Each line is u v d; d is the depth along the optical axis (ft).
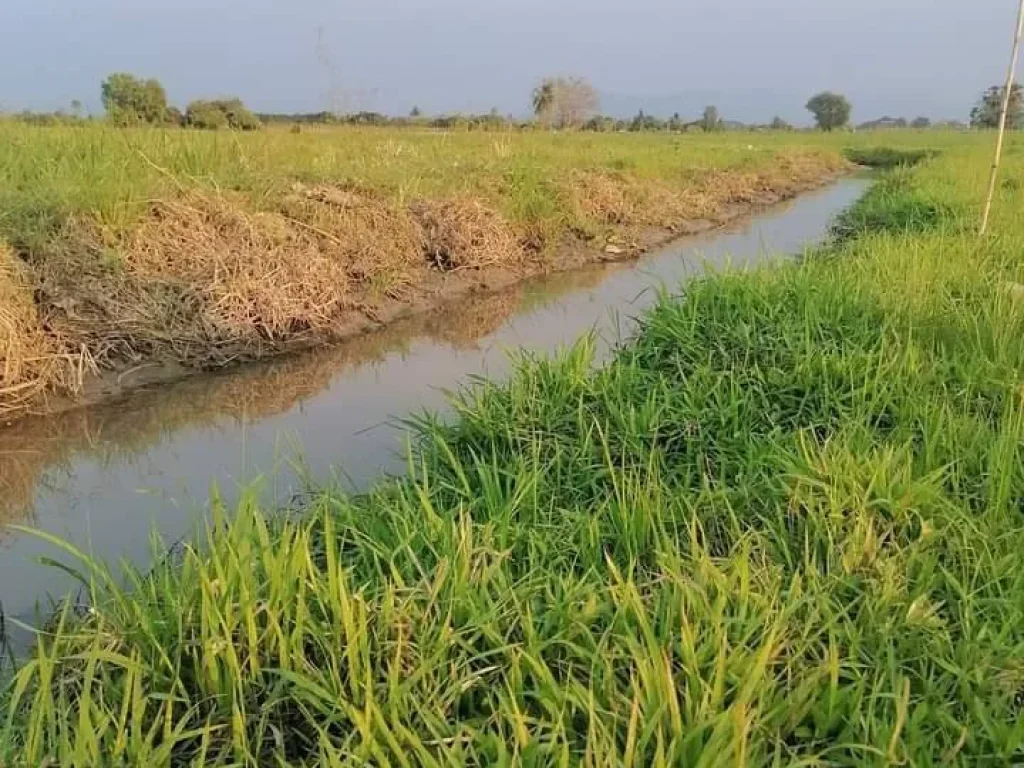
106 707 7.23
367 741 6.53
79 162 24.14
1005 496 10.22
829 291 18.67
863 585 8.93
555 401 14.46
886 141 146.92
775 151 91.61
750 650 7.55
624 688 7.47
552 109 109.50
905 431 12.36
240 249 22.15
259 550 8.87
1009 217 31.96
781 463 11.29
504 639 7.94
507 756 6.38
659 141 93.81
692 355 16.75
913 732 6.80
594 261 36.22
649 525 10.11
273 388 19.79
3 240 17.93
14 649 9.30
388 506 10.76
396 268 27.32
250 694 7.62
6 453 15.56
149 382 18.69
